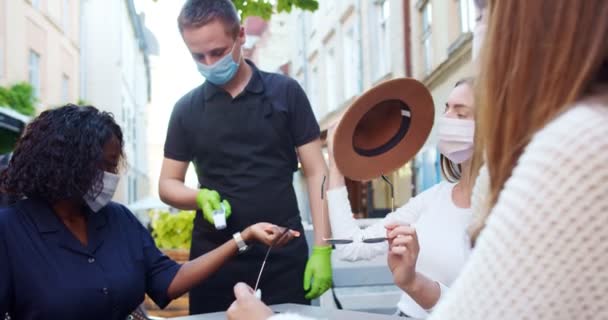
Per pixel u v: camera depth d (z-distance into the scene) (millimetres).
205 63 2316
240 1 4180
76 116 1707
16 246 1604
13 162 1676
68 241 1673
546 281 621
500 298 642
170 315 3779
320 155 2494
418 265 2039
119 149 1792
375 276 3326
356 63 10117
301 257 2404
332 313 1855
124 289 1732
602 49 666
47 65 10016
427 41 6715
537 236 628
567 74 679
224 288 2340
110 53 13742
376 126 1949
